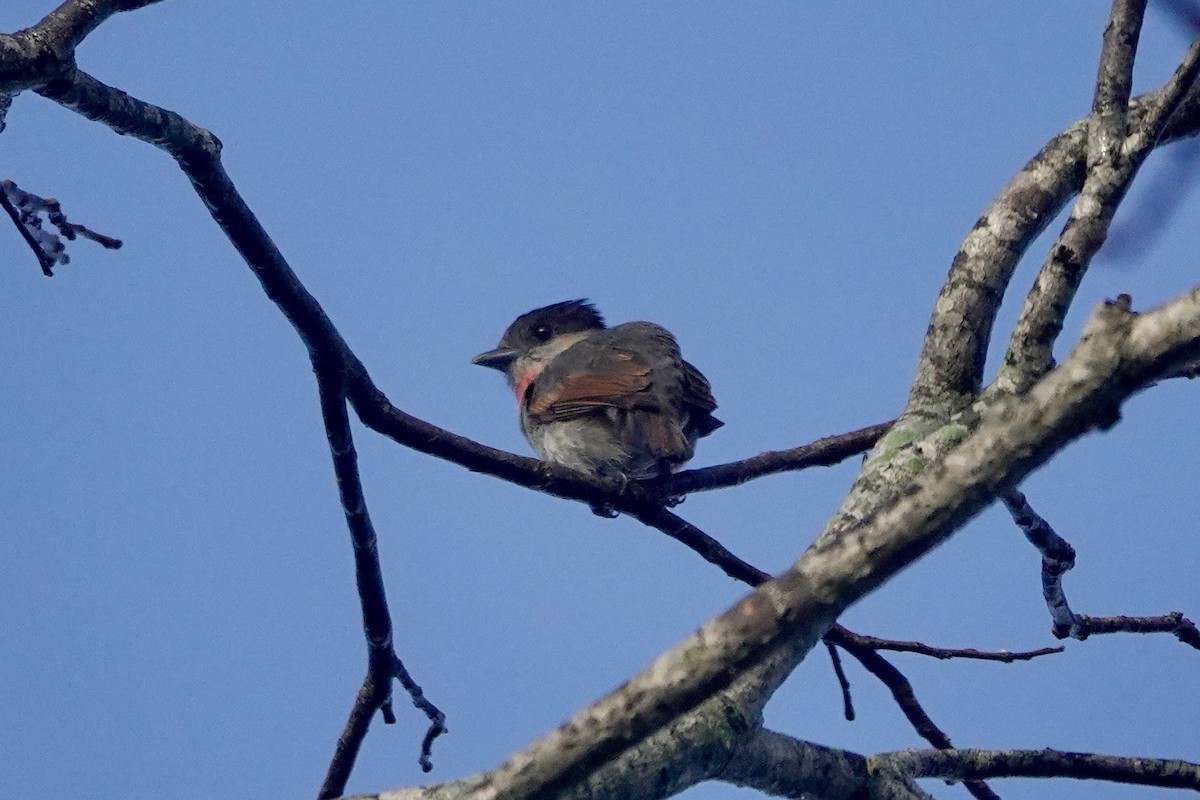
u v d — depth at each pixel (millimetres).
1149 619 12047
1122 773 10516
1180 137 10953
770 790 9219
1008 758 10453
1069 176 11195
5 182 10336
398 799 8375
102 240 10656
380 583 11664
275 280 10766
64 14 9398
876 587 5289
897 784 9766
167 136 10055
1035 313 8922
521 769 5520
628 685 5492
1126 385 4965
